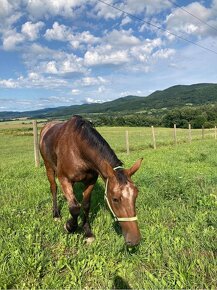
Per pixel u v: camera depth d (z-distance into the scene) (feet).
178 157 21.50
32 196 11.05
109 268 5.99
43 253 6.40
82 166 7.35
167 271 5.75
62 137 7.82
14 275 5.76
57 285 5.51
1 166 19.03
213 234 7.16
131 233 5.59
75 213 7.34
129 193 5.71
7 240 7.07
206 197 9.87
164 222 8.46
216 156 21.27
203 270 5.70
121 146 37.99
